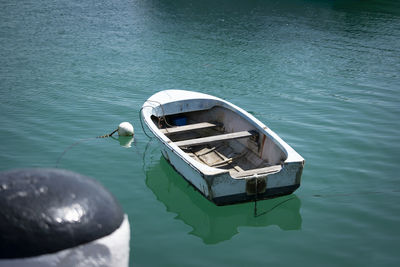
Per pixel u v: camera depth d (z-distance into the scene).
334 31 21.64
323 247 6.22
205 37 19.89
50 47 17.12
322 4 28.47
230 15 24.83
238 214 7.23
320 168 8.55
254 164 8.34
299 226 6.75
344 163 8.77
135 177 8.28
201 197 7.51
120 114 11.23
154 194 7.73
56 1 26.36
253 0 28.95
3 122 10.36
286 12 25.97
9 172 1.82
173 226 6.78
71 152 9.09
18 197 1.67
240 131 9.06
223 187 6.76
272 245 6.31
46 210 1.65
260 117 11.23
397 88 13.80
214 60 16.48
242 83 14.04
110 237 1.75
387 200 7.43
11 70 14.24
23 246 1.60
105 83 13.49
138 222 6.86
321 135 10.12
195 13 25.06
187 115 10.41
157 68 15.23
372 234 6.51
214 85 13.75
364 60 16.91
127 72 14.66
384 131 10.42
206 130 9.87
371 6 27.98
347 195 7.59
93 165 8.63
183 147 8.54
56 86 13.02
